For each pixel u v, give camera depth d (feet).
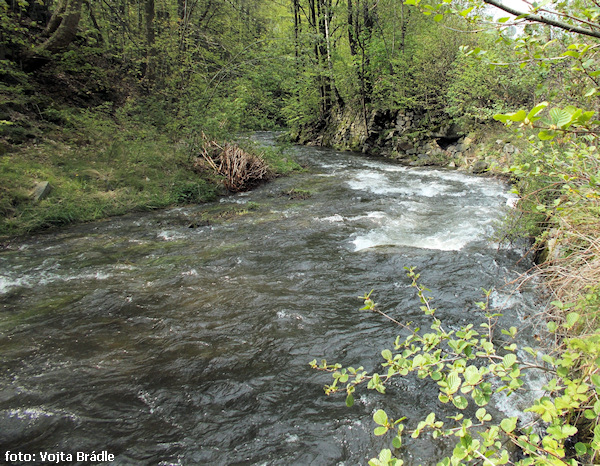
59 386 10.00
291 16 64.08
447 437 8.17
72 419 8.93
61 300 14.55
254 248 19.60
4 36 35.32
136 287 15.57
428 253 17.70
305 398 9.57
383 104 54.85
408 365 5.64
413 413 8.98
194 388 9.97
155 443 8.32
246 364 10.86
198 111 34.78
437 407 9.13
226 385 10.06
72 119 35.55
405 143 48.93
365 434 8.42
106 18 50.19
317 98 66.44
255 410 9.25
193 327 12.71
